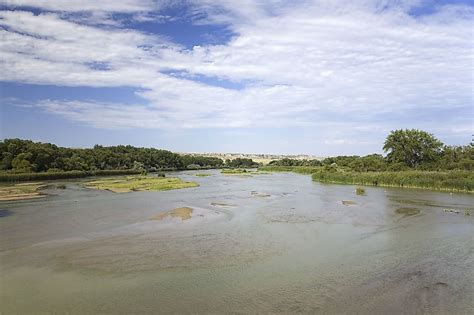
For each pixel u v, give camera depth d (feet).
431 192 198.08
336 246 83.46
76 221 112.37
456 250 80.38
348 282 60.59
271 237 92.02
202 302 52.75
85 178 322.55
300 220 115.14
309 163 615.16
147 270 66.54
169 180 290.97
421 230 100.48
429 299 53.88
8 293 56.13
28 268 67.56
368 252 78.69
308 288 57.93
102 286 58.85
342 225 107.24
